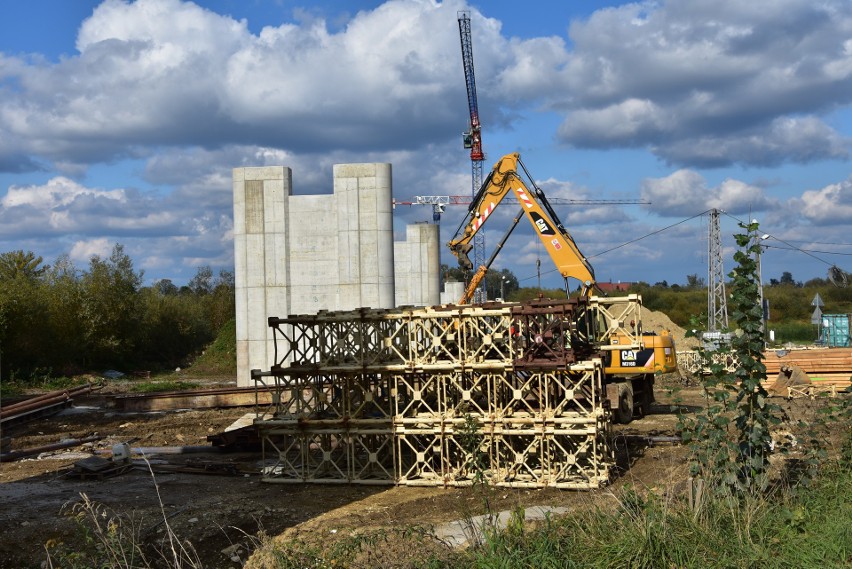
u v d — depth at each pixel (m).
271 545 8.98
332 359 14.13
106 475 14.59
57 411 26.66
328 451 14.19
